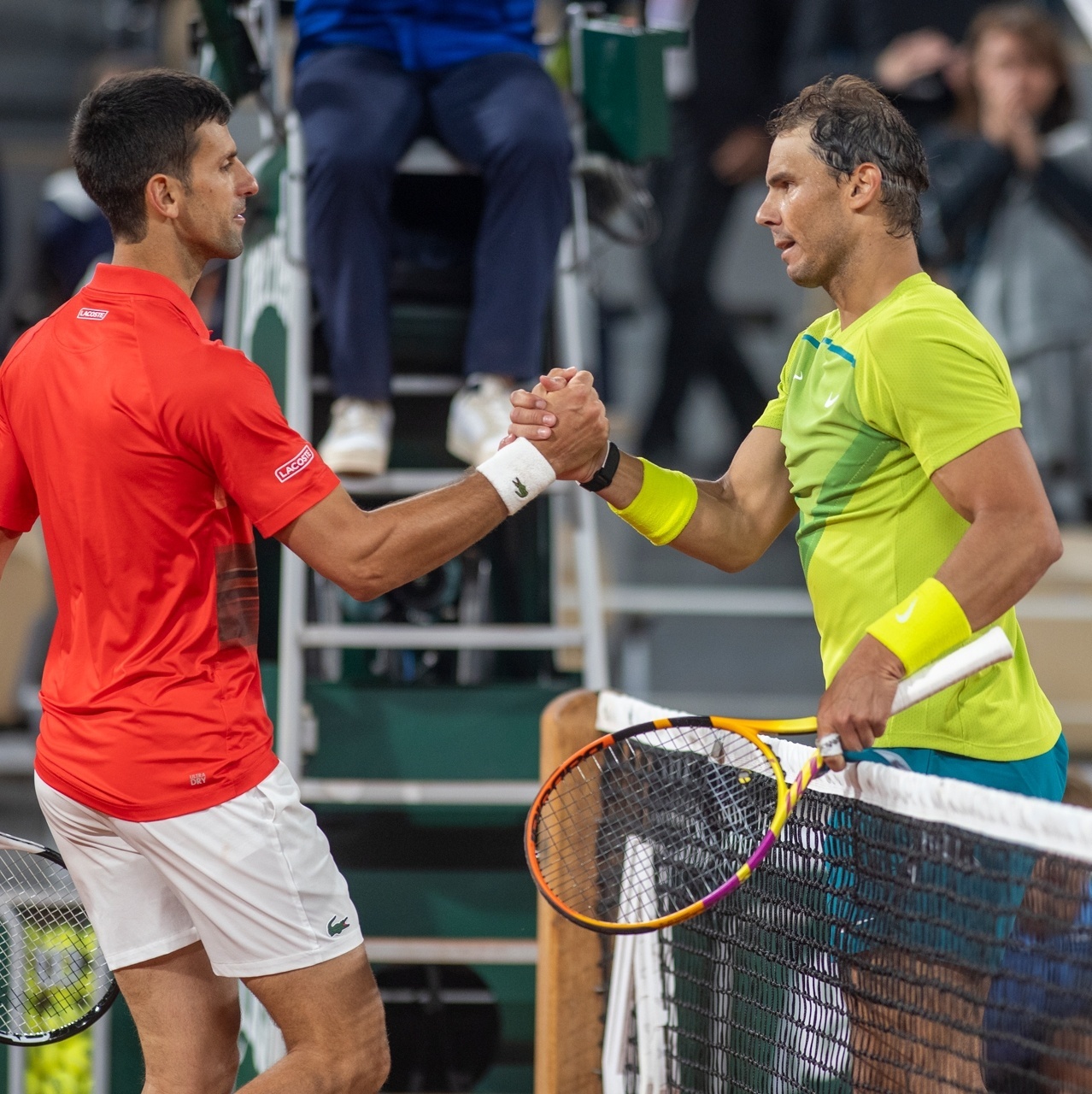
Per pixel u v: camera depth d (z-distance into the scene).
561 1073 10.19
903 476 8.20
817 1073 8.36
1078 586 19.44
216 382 8.12
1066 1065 6.79
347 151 12.52
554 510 14.27
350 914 8.79
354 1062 8.68
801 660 20.25
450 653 14.49
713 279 22.69
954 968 7.38
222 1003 9.07
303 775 12.27
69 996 10.06
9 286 20.30
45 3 31.92
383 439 12.54
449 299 13.87
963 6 21.17
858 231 8.36
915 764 8.13
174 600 8.29
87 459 8.20
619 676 19.28
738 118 21.94
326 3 13.41
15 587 19.69
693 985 9.42
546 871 10.12
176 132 8.39
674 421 23.36
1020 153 19.42
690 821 9.32
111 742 8.29
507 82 12.87
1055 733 8.52
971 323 8.02
